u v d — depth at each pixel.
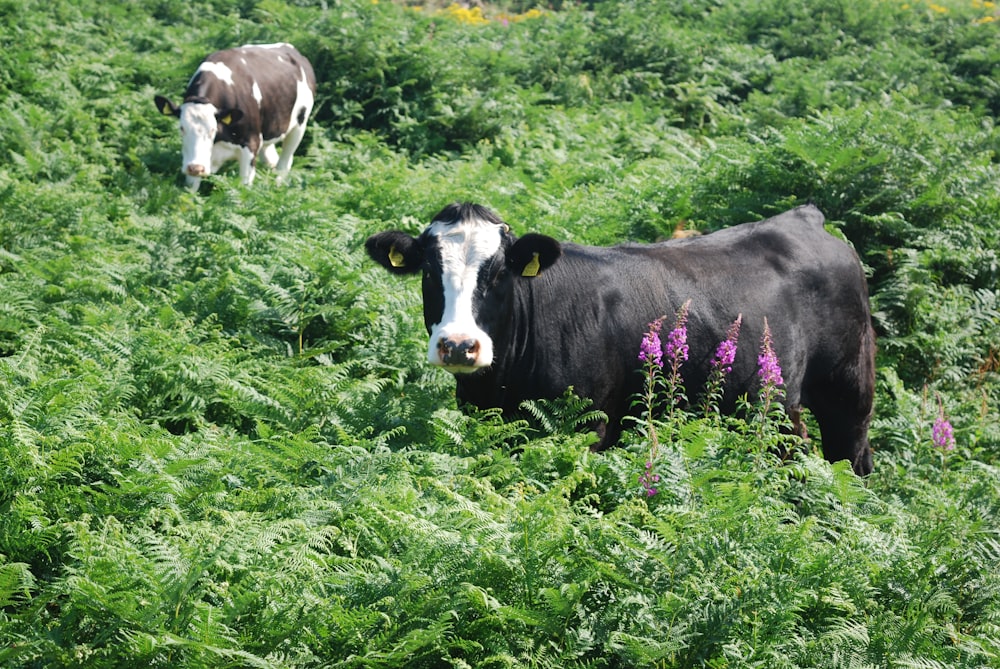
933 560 8.78
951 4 41.16
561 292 10.66
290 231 16.02
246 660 6.86
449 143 25.58
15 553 8.05
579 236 16.25
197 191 21.69
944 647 7.90
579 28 32.06
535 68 29.95
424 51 26.66
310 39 27.02
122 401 10.71
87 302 13.02
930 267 16.50
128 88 25.52
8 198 16.11
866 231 16.94
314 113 26.33
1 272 14.71
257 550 7.84
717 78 30.50
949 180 17.53
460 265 10.02
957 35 34.66
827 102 27.84
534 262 10.11
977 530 9.12
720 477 9.13
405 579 7.59
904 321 15.59
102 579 7.25
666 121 27.06
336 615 7.17
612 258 11.10
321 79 26.86
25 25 27.61
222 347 12.20
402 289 13.80
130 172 21.36
